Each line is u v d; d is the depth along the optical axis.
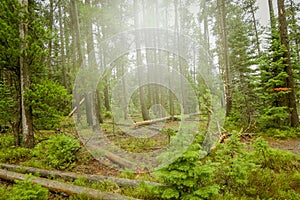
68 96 7.22
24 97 6.64
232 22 15.30
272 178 3.89
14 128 7.33
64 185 3.87
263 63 8.55
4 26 6.39
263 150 4.82
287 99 8.25
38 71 7.62
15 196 2.98
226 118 9.15
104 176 4.32
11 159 5.88
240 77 12.28
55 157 5.31
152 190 3.17
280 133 7.55
